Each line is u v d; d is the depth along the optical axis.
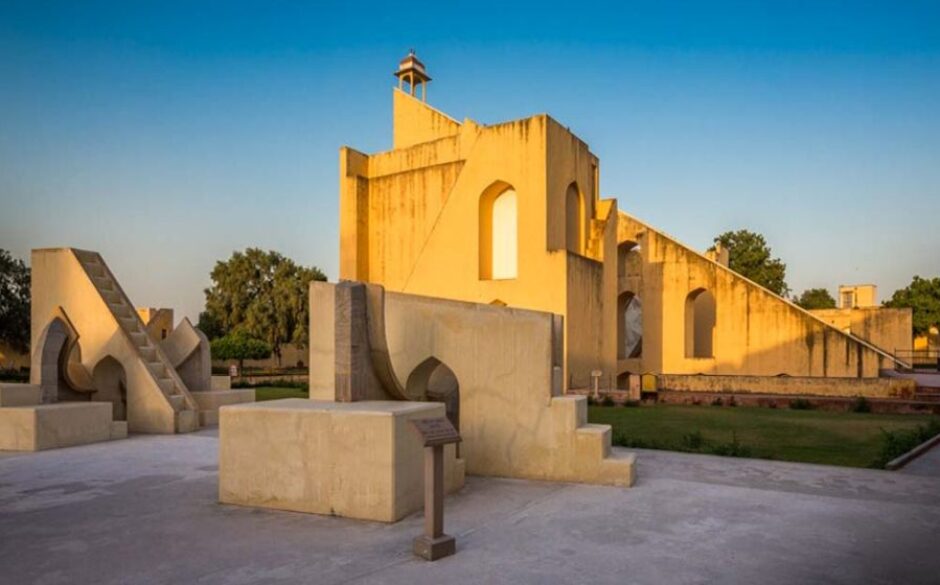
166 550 5.57
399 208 24.03
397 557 5.38
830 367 22.92
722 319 25.09
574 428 8.32
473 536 5.97
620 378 26.36
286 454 6.91
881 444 11.45
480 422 8.78
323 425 6.73
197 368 15.28
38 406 11.31
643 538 5.93
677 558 5.38
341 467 6.62
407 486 6.66
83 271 13.84
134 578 4.91
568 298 19.64
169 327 21.34
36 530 6.18
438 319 8.98
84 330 13.78
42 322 14.14
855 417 15.38
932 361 37.16
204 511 6.86
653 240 26.75
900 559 5.37
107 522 6.45
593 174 24.45
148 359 13.76
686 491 7.78
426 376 9.33
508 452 8.63
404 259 23.83
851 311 32.34
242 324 46.09
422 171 23.50
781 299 23.95
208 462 9.77
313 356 8.59
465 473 8.69
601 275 22.50
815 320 23.25
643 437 12.31
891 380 17.47
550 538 5.93
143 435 12.73
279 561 5.28
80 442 11.52
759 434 12.67
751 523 6.41
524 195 20.30
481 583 4.80
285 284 46.56
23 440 10.78
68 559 5.34
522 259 20.22
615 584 4.80
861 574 5.03
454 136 22.77
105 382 14.09
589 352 21.25
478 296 21.09
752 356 24.41
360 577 4.91
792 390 18.69
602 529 6.21
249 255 47.53
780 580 4.90
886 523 6.41
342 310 7.55
